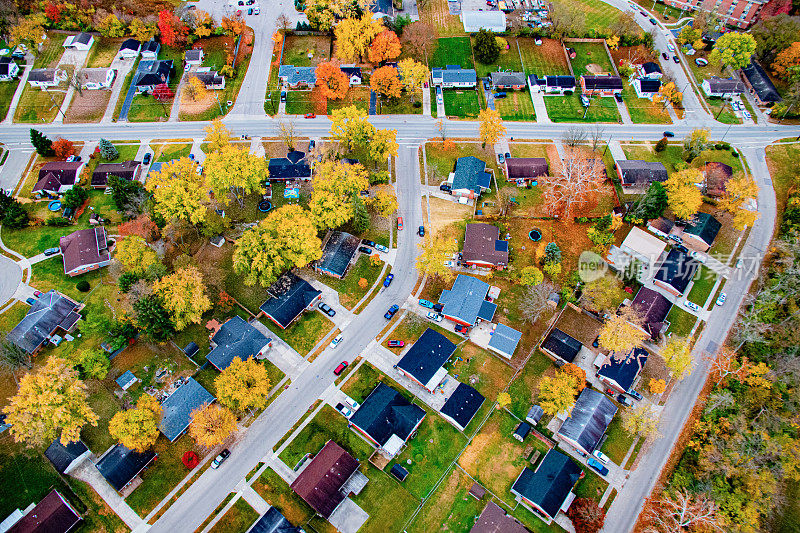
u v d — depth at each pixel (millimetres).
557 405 94000
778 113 149875
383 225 127625
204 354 106438
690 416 99312
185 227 123375
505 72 162250
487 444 95188
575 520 85000
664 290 116562
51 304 109375
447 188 134125
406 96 159250
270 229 114875
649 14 187875
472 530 83812
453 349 104812
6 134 148375
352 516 87062
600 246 122000
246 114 154625
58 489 89625
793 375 99875
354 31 158375
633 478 92188
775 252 121250
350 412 98688
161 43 174625
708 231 122938
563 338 105875
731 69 163000
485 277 117750
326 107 156500
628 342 98375
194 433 88375
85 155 143375
